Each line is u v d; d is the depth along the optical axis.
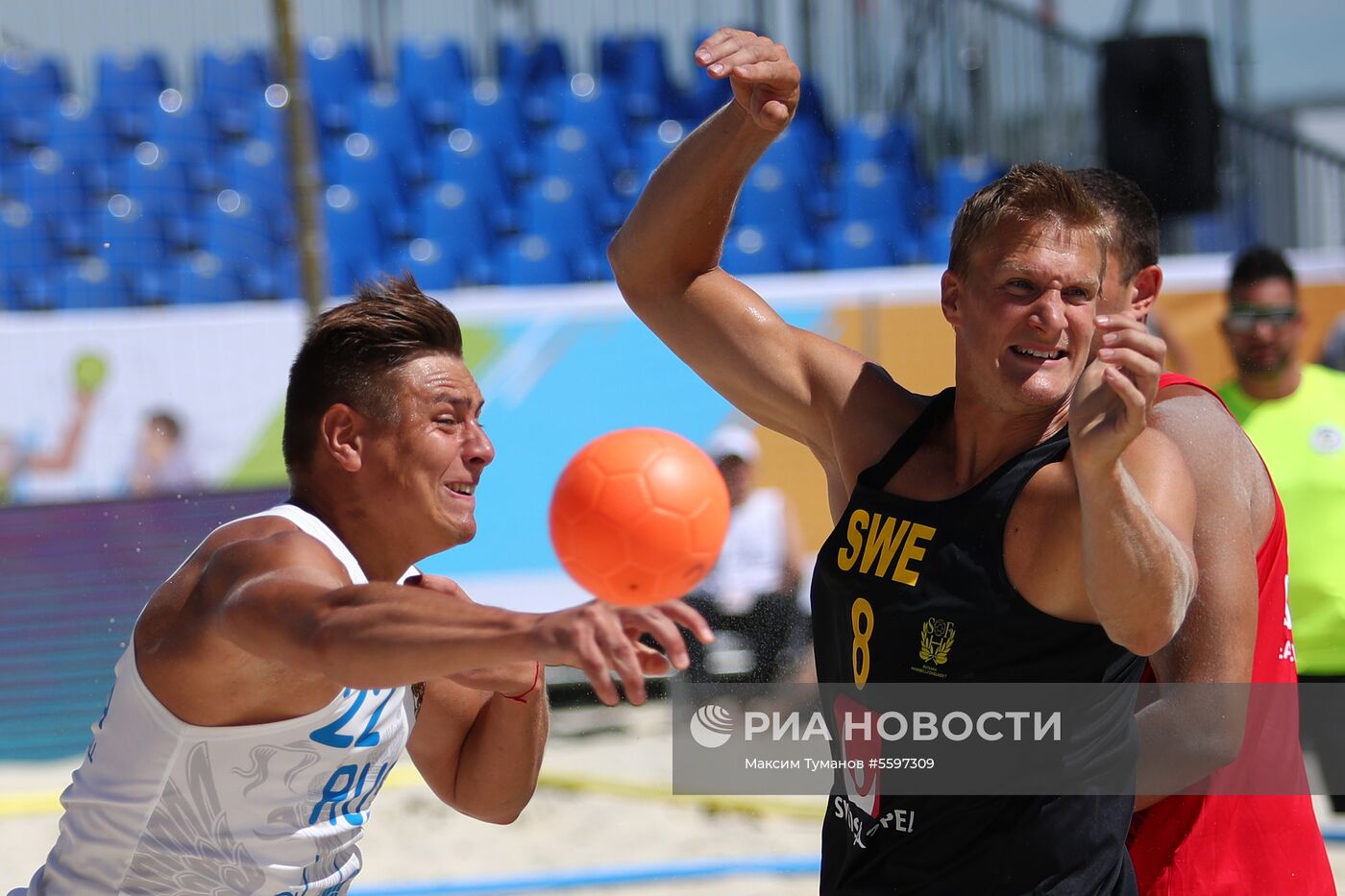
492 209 25.88
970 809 4.96
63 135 26.45
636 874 12.00
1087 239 4.84
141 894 5.20
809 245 24.89
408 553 5.31
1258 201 24.42
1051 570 4.75
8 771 15.95
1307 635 9.78
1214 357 16.97
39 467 16.58
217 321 16.75
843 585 5.20
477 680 5.67
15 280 25.16
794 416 5.94
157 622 5.03
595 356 16.95
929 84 26.36
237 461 16.75
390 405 5.12
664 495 4.17
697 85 28.16
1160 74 18.48
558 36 29.33
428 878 12.38
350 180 25.95
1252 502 5.82
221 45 29.31
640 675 3.73
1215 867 5.76
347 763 5.21
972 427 5.08
